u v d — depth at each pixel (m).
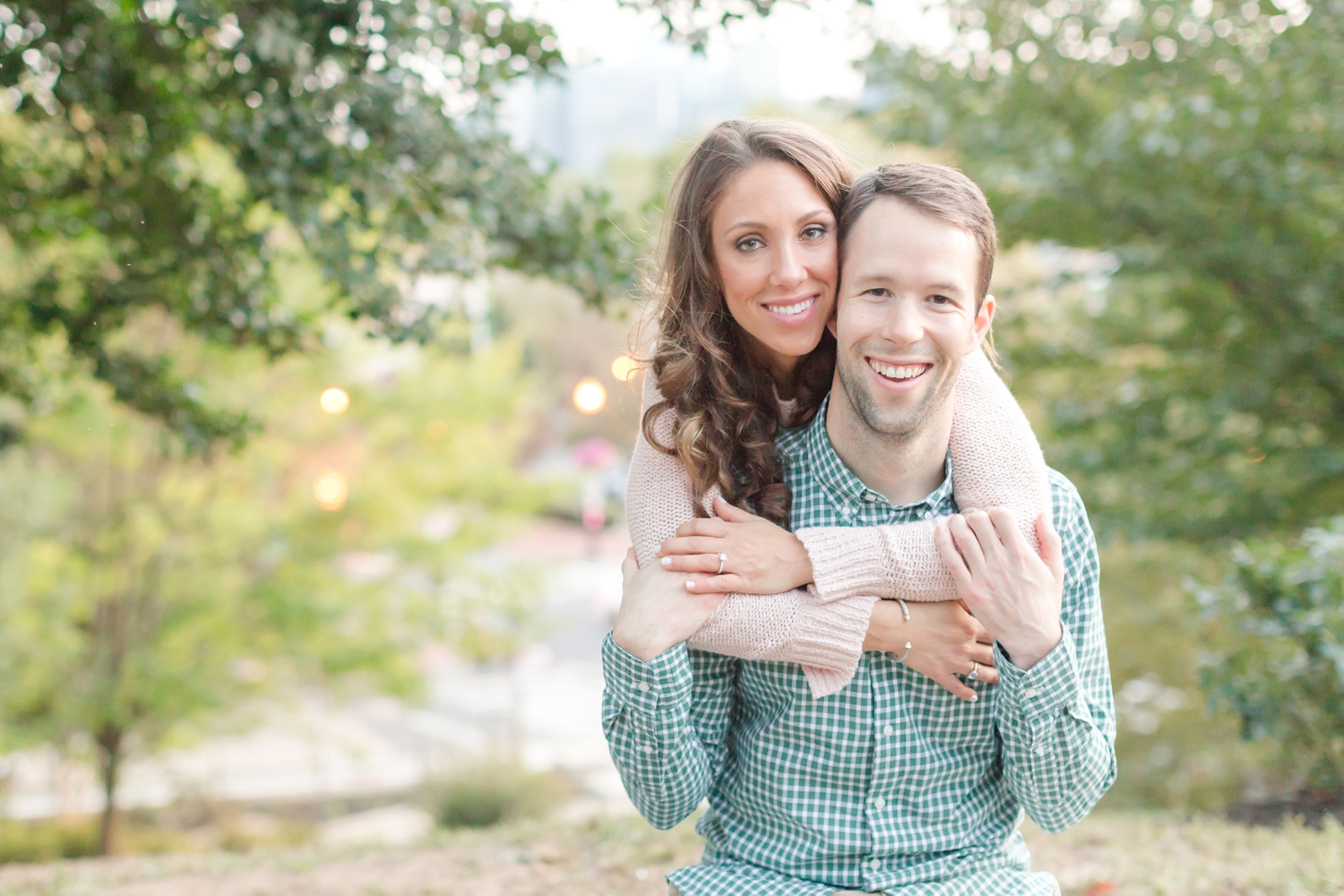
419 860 4.04
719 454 1.74
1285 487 5.76
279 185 3.46
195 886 3.92
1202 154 5.13
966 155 6.07
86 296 4.29
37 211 4.16
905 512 1.67
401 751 14.48
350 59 3.33
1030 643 1.48
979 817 1.62
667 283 1.83
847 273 1.54
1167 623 7.33
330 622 9.84
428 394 9.98
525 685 18.53
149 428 8.54
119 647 9.59
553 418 26.58
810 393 1.86
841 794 1.61
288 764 14.02
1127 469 6.10
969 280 1.52
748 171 1.65
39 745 9.38
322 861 4.20
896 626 1.57
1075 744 1.48
